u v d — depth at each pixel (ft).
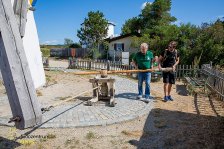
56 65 85.76
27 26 33.09
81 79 44.24
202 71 40.83
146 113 22.07
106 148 14.76
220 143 15.70
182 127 18.69
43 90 32.30
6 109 21.91
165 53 26.45
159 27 93.61
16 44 7.36
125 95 29.27
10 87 7.61
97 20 129.70
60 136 16.34
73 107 23.07
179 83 41.86
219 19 73.87
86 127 18.13
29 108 7.87
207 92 31.86
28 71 7.80
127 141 15.85
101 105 23.94
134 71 24.80
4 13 7.04
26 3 7.79
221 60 59.11
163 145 15.37
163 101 27.02
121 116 20.35
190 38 68.18
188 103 26.37
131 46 92.63
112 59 103.40
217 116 21.58
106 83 24.86
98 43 125.70
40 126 17.62
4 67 7.43
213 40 60.29
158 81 43.60
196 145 15.39
